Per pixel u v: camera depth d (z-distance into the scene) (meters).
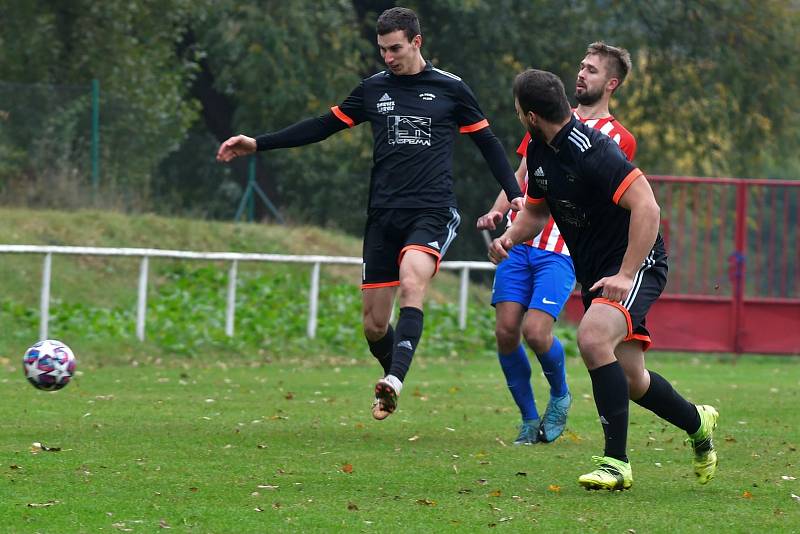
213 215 66.94
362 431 23.34
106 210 56.47
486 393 31.47
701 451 17.81
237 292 50.50
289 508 15.54
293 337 43.06
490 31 77.12
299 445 21.16
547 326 21.83
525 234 18.59
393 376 19.97
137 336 39.50
